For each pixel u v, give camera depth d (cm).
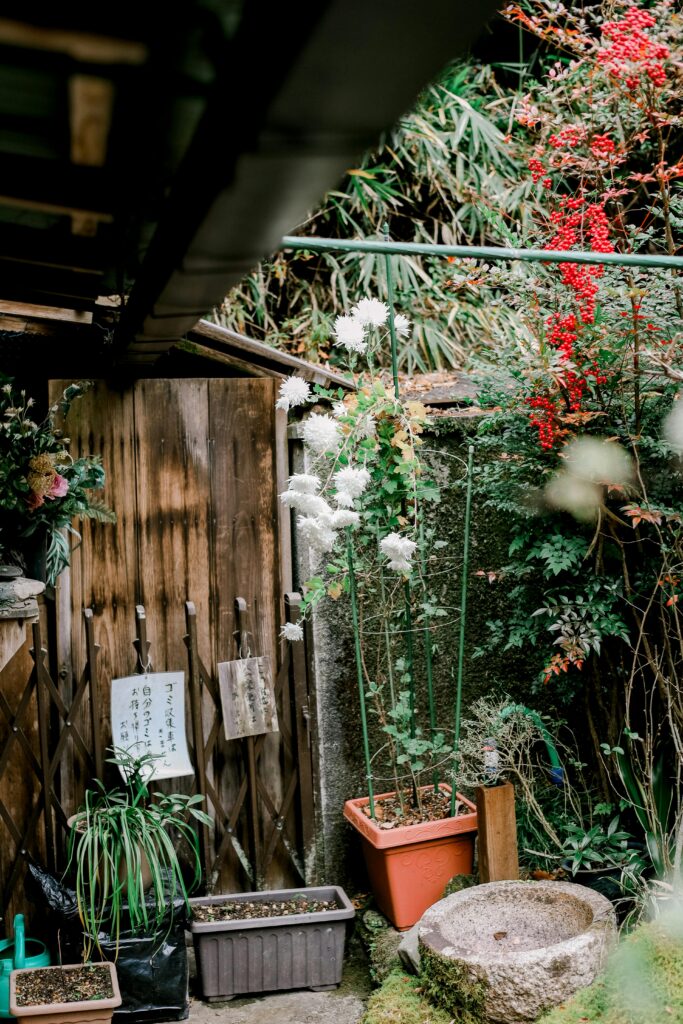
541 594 388
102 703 372
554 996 272
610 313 342
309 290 575
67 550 352
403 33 98
